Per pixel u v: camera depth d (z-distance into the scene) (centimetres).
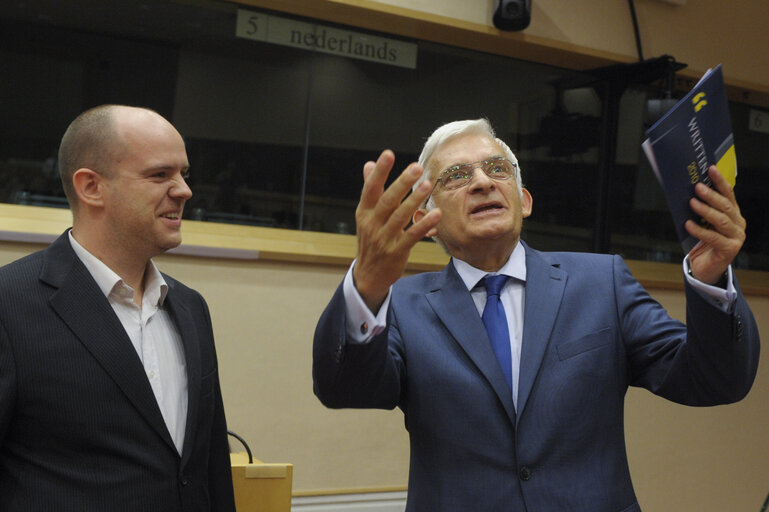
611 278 154
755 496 397
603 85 379
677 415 378
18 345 127
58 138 272
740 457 395
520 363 142
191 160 291
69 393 128
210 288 282
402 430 312
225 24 300
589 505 133
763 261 415
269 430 288
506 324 148
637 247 381
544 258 159
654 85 387
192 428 143
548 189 363
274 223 304
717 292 117
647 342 145
